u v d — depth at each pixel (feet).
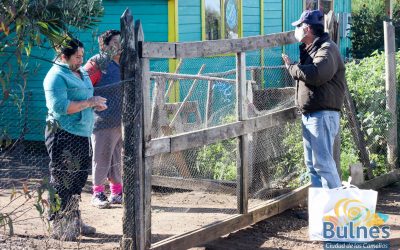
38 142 31.55
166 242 18.07
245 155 21.12
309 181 24.90
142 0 34.06
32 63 30.91
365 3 73.97
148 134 17.30
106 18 34.35
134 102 16.87
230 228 20.49
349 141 27.48
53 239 19.24
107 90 22.16
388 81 27.81
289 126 24.63
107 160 23.30
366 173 27.20
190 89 24.04
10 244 18.19
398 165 28.91
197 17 35.88
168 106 23.06
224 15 39.01
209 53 19.16
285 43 22.58
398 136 28.99
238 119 20.85
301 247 20.08
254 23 43.01
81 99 19.34
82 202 24.35
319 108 21.15
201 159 23.61
